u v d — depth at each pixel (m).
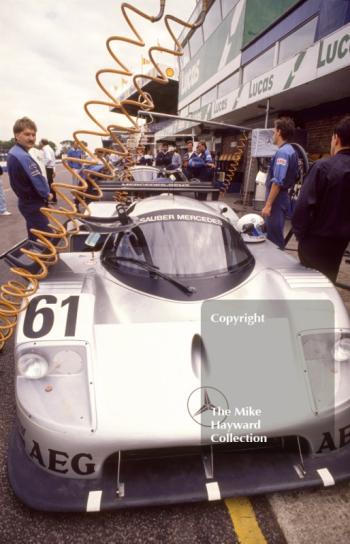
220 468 1.67
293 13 7.20
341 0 5.48
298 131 8.45
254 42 9.09
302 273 2.40
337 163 2.56
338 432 1.70
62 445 1.55
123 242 2.52
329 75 5.43
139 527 1.62
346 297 3.90
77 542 1.56
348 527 1.60
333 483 1.61
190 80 15.73
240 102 8.55
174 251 2.36
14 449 1.81
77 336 1.81
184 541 1.56
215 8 11.97
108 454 1.55
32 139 4.09
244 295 2.19
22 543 1.56
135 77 2.84
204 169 9.19
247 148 11.73
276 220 4.30
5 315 2.65
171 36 2.66
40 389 1.65
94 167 7.31
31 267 2.55
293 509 1.68
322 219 2.71
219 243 2.46
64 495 1.57
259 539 1.56
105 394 1.62
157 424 1.54
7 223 8.27
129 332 1.89
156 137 18.75
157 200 2.96
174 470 1.66
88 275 2.40
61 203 11.02
